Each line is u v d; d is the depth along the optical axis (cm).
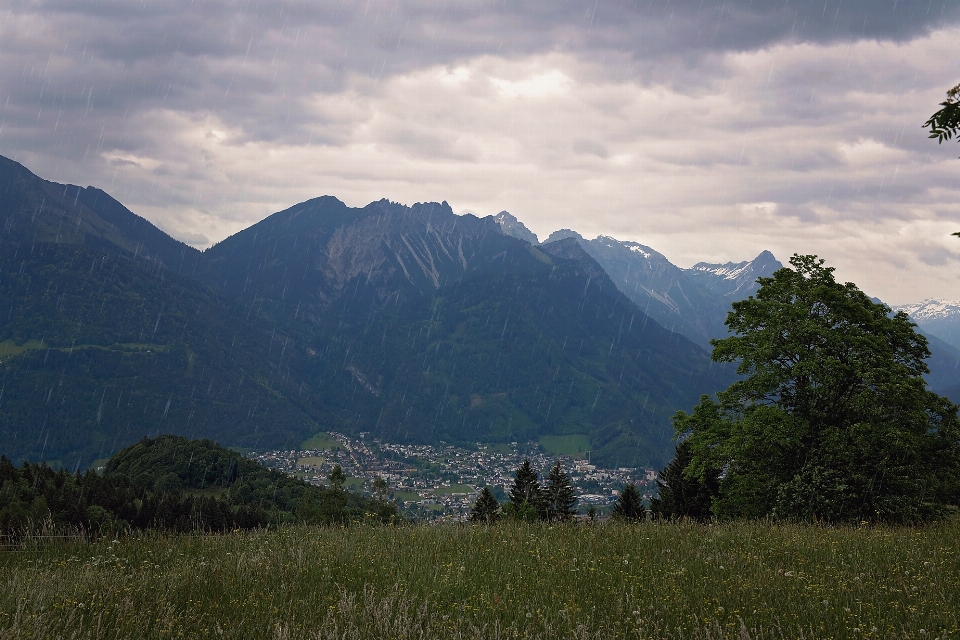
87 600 926
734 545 1415
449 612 902
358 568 1150
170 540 1505
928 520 2812
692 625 848
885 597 984
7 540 1447
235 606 930
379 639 795
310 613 887
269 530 1748
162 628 827
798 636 812
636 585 1036
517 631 814
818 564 1187
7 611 866
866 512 2833
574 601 946
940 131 1128
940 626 856
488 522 1925
